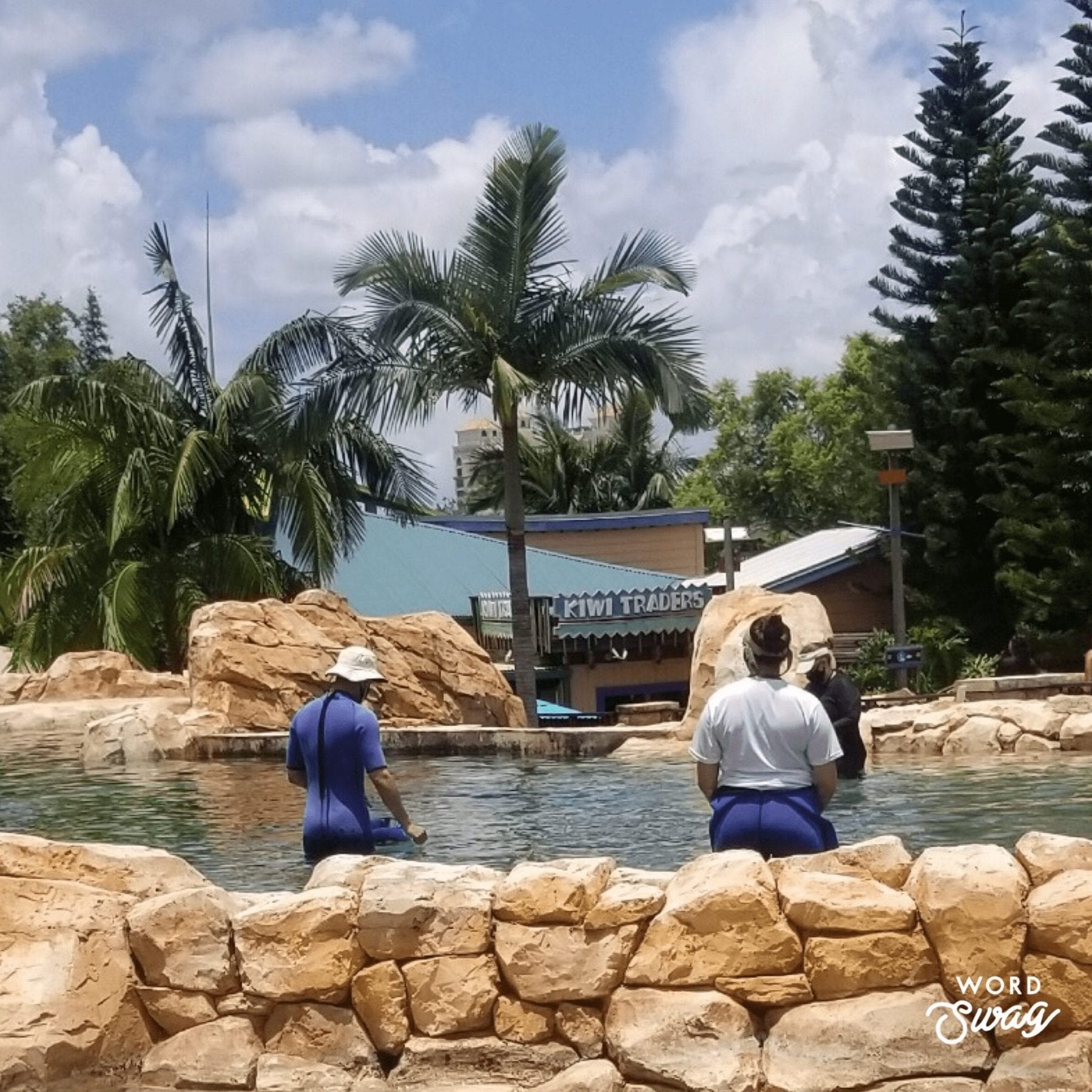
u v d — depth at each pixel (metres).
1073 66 32.53
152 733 14.16
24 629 26.77
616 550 40.34
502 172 23.33
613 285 23.61
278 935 5.29
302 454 24.25
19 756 14.57
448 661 17.55
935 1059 4.84
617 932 5.12
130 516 25.25
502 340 23.73
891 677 32.59
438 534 37.12
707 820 9.34
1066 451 33.94
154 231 28.52
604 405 24.19
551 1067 5.10
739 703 6.17
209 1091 5.16
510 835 8.93
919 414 38.34
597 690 32.75
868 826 8.63
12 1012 5.11
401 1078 5.14
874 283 39.06
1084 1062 4.74
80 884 5.48
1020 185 36.84
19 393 26.80
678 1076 4.90
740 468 61.66
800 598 14.63
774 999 4.99
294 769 8.02
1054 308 32.97
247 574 26.48
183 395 28.86
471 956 5.22
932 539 36.94
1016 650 23.17
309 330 25.84
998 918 4.88
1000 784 10.17
